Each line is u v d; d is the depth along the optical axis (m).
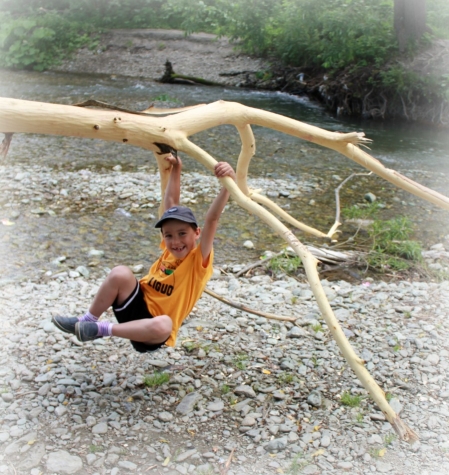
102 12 20.75
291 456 3.24
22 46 18.22
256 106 14.56
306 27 16.25
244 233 7.20
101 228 7.03
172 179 3.75
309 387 3.89
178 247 3.46
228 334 4.55
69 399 3.64
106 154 9.91
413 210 8.37
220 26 18.50
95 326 3.36
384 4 16.16
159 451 3.24
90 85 15.77
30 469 3.05
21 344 4.25
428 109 13.96
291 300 5.25
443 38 15.59
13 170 8.74
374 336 4.61
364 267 6.34
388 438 3.39
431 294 5.52
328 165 10.18
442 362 4.24
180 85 16.47
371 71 14.51
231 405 3.68
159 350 4.26
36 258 6.15
